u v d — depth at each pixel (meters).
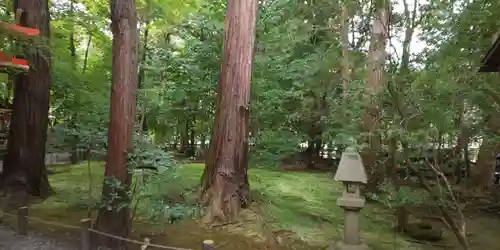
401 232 7.91
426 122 5.88
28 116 9.19
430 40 6.63
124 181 5.58
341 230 7.88
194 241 6.60
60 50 14.56
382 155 9.11
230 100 8.41
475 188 12.09
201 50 12.24
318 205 10.09
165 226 7.32
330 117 10.63
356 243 5.82
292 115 12.71
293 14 14.06
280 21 13.44
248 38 8.52
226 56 8.55
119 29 5.59
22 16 8.83
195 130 19.81
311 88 13.58
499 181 12.84
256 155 12.16
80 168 14.23
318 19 14.35
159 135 17.56
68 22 14.44
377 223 8.63
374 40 9.19
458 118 6.03
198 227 7.42
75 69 14.94
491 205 10.06
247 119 8.62
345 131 8.98
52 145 8.45
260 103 11.84
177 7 13.52
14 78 9.34
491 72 6.59
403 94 6.16
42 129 9.47
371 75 8.65
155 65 11.07
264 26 12.14
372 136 8.36
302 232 7.63
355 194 5.86
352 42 12.15
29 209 8.06
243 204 8.36
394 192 7.00
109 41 16.25
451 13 6.59
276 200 9.96
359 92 8.86
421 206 8.19
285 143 12.68
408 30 6.69
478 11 6.55
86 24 14.27
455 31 6.65
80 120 9.02
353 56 11.62
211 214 7.76
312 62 13.07
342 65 11.86
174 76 12.62
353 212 5.87
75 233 6.33
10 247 5.50
